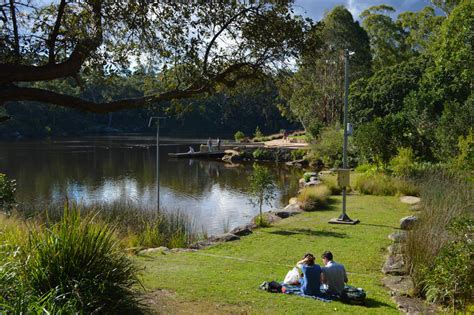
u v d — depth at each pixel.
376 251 9.96
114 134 79.81
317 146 36.97
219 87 6.24
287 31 5.62
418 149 22.11
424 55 33.75
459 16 20.50
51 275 4.66
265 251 10.19
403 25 52.88
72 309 4.17
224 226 16.22
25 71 4.57
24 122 68.81
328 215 14.52
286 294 6.89
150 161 40.09
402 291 7.12
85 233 5.07
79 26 5.50
